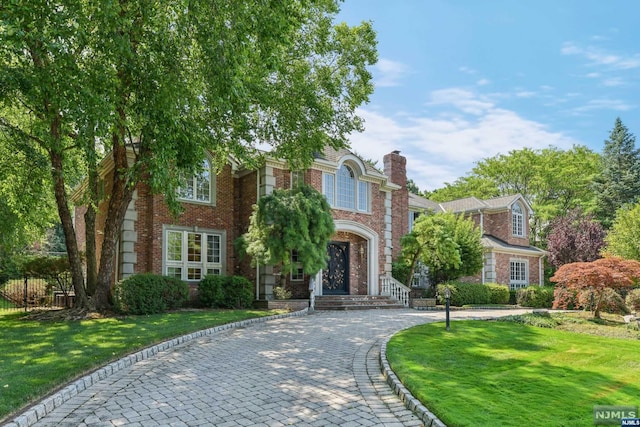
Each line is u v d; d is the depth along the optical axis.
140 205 17.98
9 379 6.51
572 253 29.75
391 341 10.20
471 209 32.16
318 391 6.65
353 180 22.55
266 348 9.88
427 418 5.34
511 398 6.05
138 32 11.34
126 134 14.95
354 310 19.33
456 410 5.43
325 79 16.75
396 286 22.55
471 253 24.41
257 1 10.38
